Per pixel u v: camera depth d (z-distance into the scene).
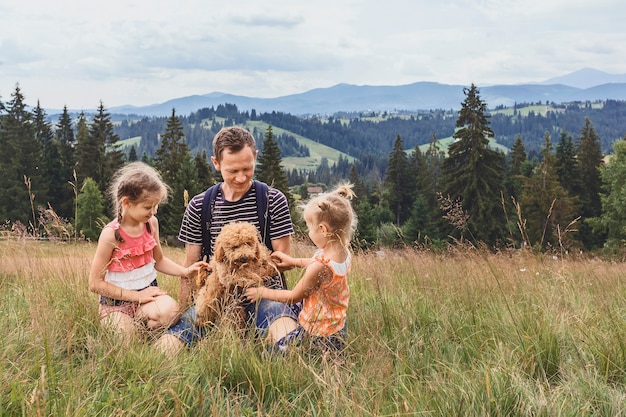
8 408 2.61
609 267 9.21
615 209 45.03
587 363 3.54
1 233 6.22
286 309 4.04
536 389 3.18
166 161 58.09
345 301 4.00
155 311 4.09
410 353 3.85
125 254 4.23
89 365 3.16
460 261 7.65
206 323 3.87
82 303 4.19
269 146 49.28
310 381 3.27
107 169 66.56
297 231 8.05
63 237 6.39
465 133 42.19
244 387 3.24
